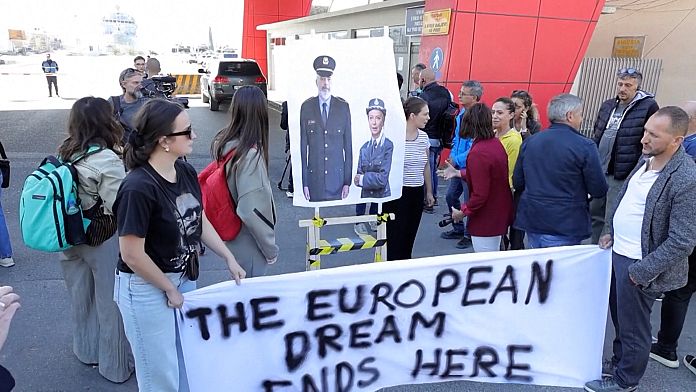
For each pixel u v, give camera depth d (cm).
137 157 212
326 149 346
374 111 353
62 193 267
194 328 245
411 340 285
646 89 1178
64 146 283
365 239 378
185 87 2367
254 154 279
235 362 257
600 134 479
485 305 290
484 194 367
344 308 269
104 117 281
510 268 289
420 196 416
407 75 1121
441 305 284
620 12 1242
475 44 865
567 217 329
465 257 281
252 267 306
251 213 279
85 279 308
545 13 888
